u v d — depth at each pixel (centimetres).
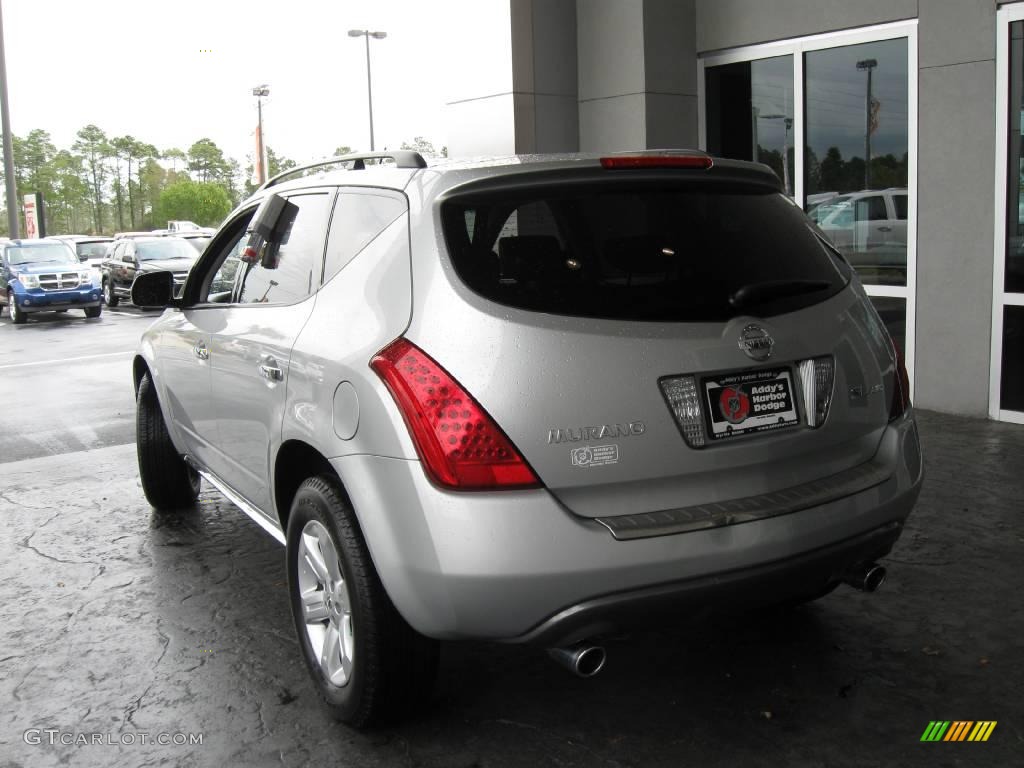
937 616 403
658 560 274
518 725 333
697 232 310
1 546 550
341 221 356
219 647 405
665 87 909
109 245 3331
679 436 284
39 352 1608
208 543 541
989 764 300
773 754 309
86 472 725
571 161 309
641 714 337
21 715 354
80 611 448
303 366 336
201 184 9144
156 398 574
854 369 320
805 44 826
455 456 270
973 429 701
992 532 493
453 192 301
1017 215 700
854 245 811
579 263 290
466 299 281
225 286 466
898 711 331
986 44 698
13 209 2939
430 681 320
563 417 272
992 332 722
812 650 378
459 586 270
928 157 741
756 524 287
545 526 269
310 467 365
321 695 342
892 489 321
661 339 284
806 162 842
